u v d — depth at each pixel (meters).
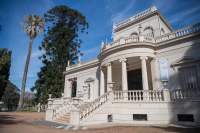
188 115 10.98
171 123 11.38
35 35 33.53
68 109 15.49
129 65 20.06
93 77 23.05
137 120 12.02
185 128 9.48
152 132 7.97
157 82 15.33
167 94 11.98
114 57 16.72
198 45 13.41
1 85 25.48
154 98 12.32
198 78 12.88
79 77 25.72
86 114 11.51
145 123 11.66
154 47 16.14
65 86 28.38
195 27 13.73
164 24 22.95
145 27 21.88
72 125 10.62
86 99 16.42
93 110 11.78
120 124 11.30
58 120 13.73
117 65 20.09
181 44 14.52
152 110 11.91
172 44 15.11
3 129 7.96
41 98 30.06
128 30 23.95
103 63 18.27
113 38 25.52
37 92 31.34
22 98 30.22
